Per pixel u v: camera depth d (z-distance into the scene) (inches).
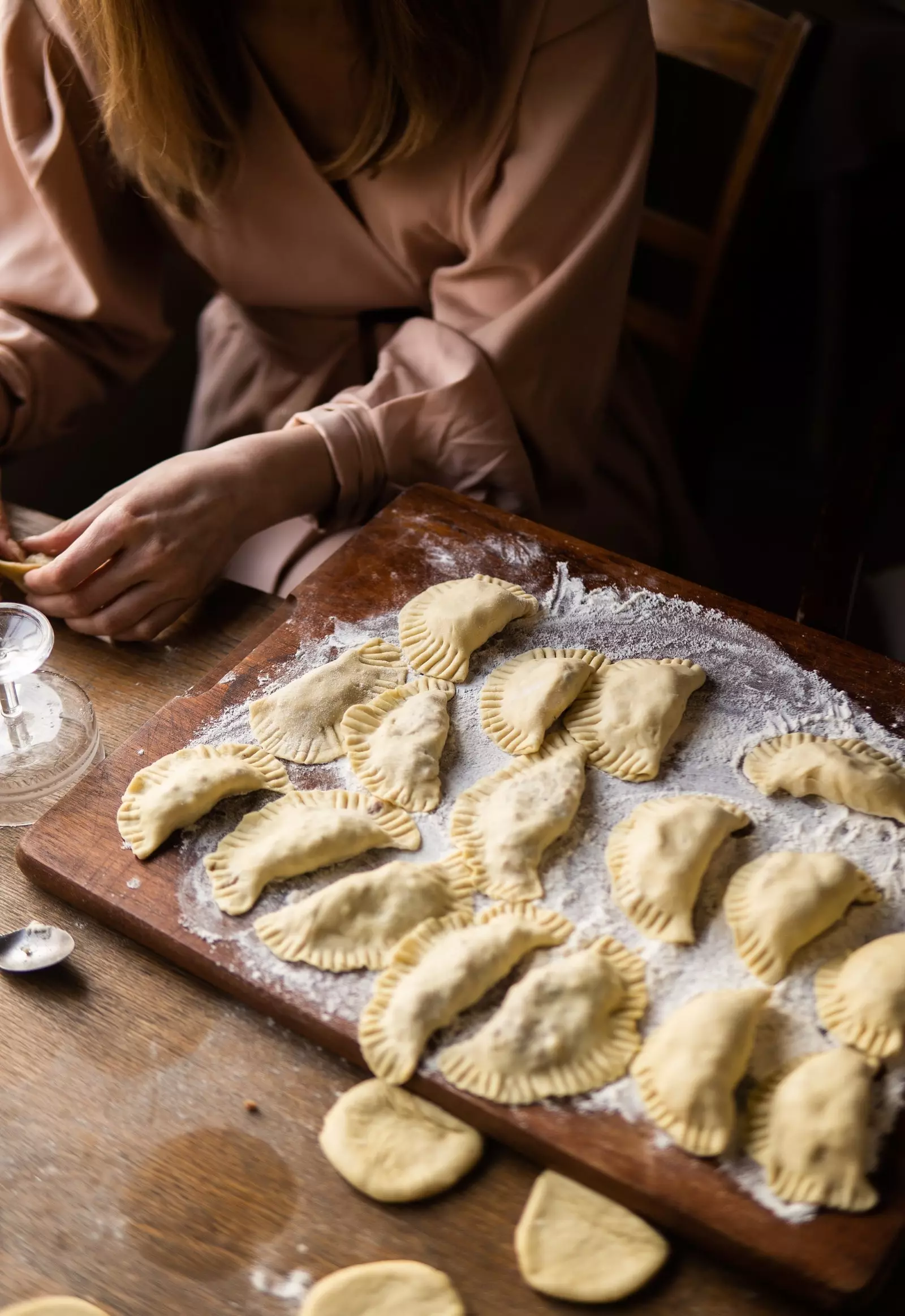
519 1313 35.6
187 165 60.2
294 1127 39.5
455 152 62.8
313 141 65.7
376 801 47.5
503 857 44.9
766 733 50.8
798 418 122.6
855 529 59.8
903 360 68.6
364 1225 37.4
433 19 55.3
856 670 53.5
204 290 104.0
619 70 62.5
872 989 40.7
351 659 52.6
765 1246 35.3
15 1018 42.4
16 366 66.1
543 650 53.9
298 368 77.9
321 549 70.8
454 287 67.8
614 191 64.9
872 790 46.9
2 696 51.8
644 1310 35.8
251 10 58.0
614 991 41.0
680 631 55.1
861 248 116.9
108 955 44.3
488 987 41.4
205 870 45.2
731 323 82.0
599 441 76.6
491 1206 37.9
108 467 100.7
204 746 49.4
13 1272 36.2
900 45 91.9
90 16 54.2
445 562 58.0
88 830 46.6
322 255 69.3
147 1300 35.7
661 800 47.8
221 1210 37.6
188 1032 42.0
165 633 57.5
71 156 64.4
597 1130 37.9
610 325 68.7
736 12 70.0
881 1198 36.6
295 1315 35.4
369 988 41.5
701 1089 37.8
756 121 71.6
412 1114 39.4
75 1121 39.6
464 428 64.7
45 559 58.8
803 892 43.1
